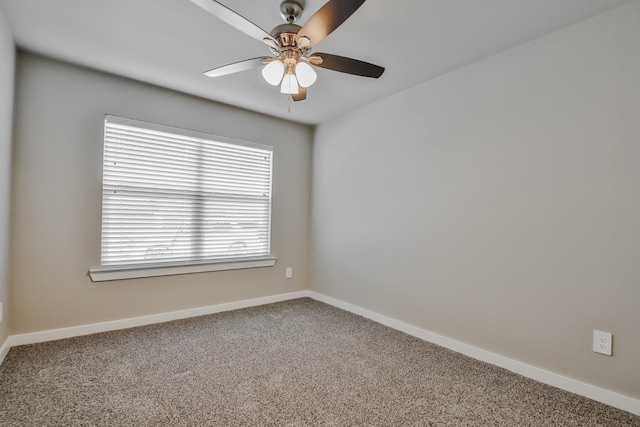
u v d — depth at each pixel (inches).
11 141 88.1
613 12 69.9
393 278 118.3
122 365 84.0
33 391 71.0
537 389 75.9
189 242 124.1
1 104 75.8
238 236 137.5
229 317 125.5
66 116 99.2
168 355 90.6
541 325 80.0
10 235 90.6
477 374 83.0
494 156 89.7
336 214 144.9
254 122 140.3
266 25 77.9
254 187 141.9
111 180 107.5
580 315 73.8
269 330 112.1
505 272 86.9
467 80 96.4
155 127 114.2
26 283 94.2
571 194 75.5
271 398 70.4
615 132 69.5
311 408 67.1
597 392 71.1
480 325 92.1
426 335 106.2
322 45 85.4
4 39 75.7
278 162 148.9
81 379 76.5
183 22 77.1
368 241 129.0
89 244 103.6
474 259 93.9
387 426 61.9
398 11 71.0
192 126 122.7
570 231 75.5
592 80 72.7
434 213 105.0
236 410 65.9
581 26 74.4
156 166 116.0
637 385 66.4
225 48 88.9
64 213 99.4
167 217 118.8
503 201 87.6
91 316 104.7
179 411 65.2
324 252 151.3
